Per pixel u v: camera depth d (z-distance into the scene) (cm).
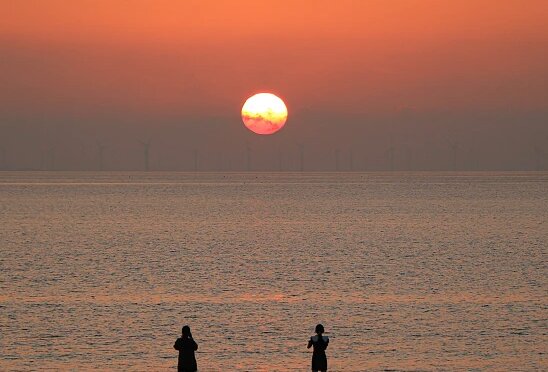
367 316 17438
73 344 14938
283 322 16838
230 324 16625
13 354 14250
